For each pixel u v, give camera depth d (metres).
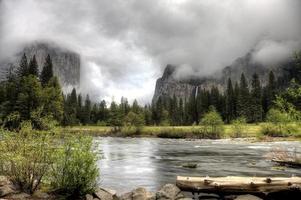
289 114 24.86
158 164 32.06
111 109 130.75
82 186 13.11
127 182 21.41
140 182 21.41
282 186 12.41
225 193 12.72
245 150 51.25
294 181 12.47
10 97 91.00
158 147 58.84
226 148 55.75
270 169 27.88
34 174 13.22
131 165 31.19
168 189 12.91
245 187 12.52
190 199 12.57
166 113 167.62
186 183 13.02
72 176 13.03
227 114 162.75
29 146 13.27
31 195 12.61
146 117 163.75
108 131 120.94
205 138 95.94
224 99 171.50
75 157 13.07
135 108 158.25
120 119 123.62
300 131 26.36
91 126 147.50
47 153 13.28
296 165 29.05
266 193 12.44
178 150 51.75
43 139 13.38
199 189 12.85
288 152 41.19
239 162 33.78
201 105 172.38
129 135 112.31
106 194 13.55
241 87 171.00
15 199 12.01
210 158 38.59
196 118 176.88
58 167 13.26
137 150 51.75
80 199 12.99
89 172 13.28
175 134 102.50
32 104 86.25
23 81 92.81
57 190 13.17
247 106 148.00
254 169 27.94
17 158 12.83
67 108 143.38
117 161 34.97
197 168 28.88
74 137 13.64
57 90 94.00
